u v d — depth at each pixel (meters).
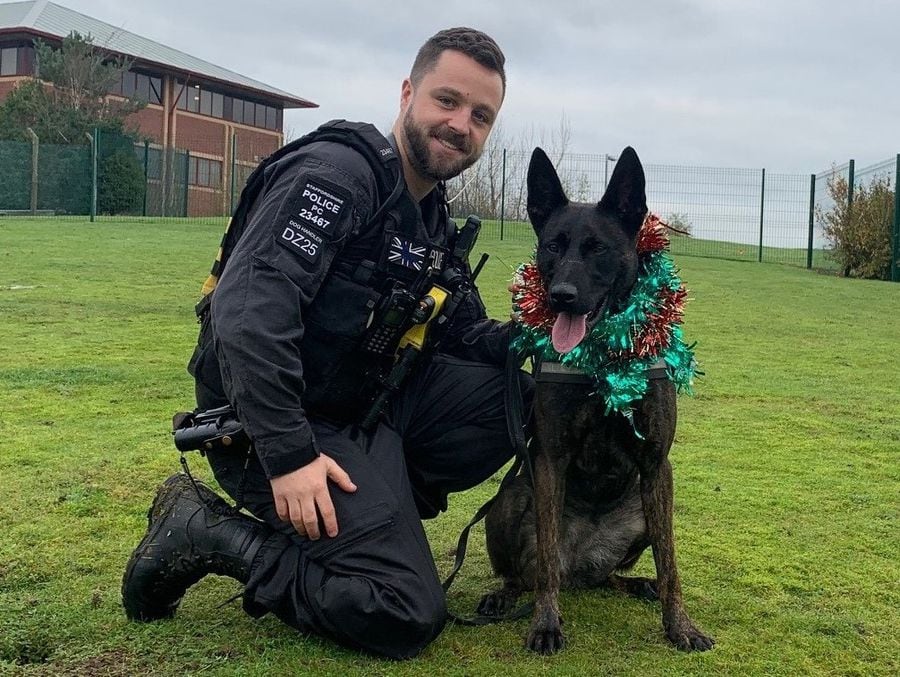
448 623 3.12
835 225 18.88
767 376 7.77
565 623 3.19
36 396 6.02
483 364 3.48
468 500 4.56
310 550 2.78
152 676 2.58
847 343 9.68
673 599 3.08
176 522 2.86
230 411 2.89
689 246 22.83
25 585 3.19
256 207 2.89
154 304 10.24
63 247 15.49
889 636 3.05
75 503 4.04
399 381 3.06
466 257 3.38
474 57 3.03
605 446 3.23
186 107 45.28
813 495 4.61
